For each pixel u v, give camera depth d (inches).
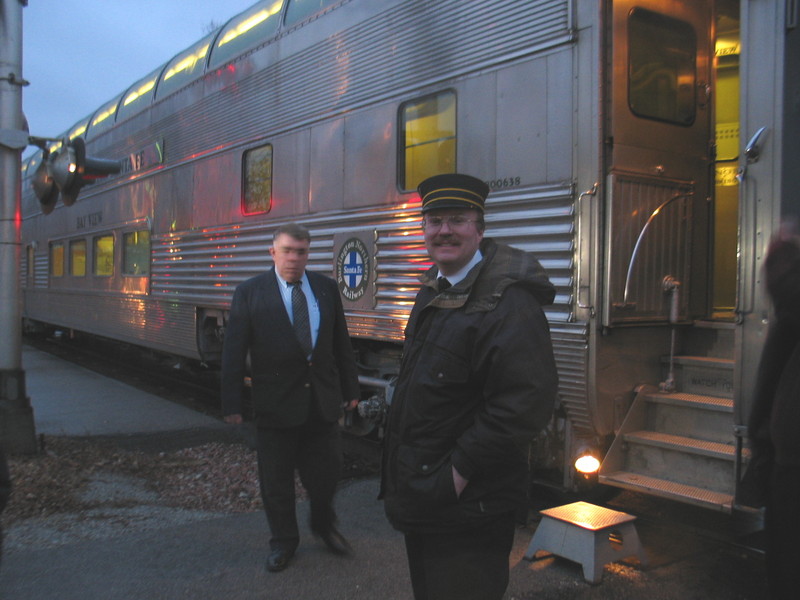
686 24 171.5
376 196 209.2
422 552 86.8
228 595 127.0
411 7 198.5
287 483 138.3
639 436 153.1
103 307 417.7
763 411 93.4
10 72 203.8
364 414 221.3
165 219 337.7
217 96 294.8
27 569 136.1
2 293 201.6
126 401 317.1
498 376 78.5
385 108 206.2
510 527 85.4
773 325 91.7
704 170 175.8
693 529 160.9
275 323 133.9
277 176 253.9
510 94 169.3
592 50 152.3
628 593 128.2
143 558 141.8
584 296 152.6
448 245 85.4
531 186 164.1
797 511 85.7
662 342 166.6
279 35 256.1
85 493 178.2
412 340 89.5
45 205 232.4
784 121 127.3
